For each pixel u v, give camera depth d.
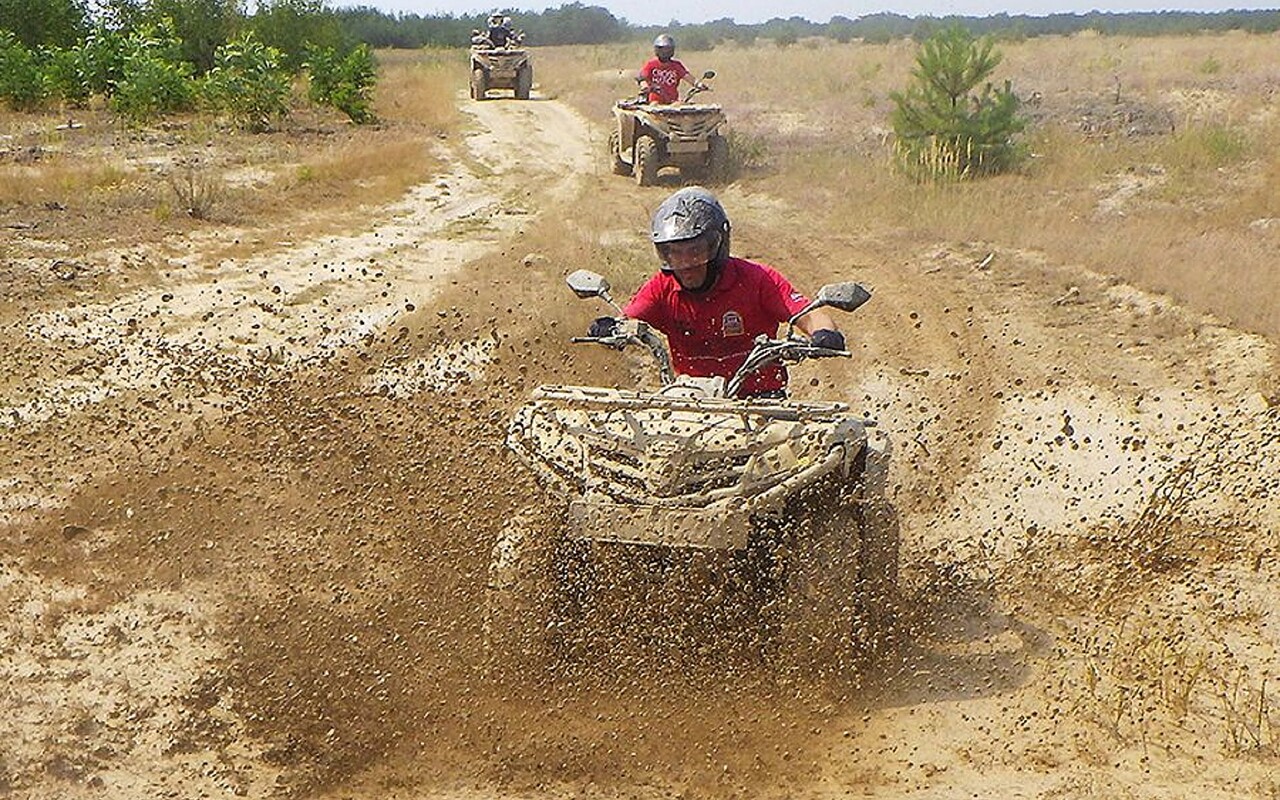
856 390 10.20
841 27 105.19
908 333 11.96
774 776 4.90
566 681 5.39
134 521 6.99
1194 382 10.28
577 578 5.59
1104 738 5.16
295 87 34.81
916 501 7.86
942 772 4.94
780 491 5.39
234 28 36.16
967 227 16.64
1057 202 18.84
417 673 5.42
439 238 16.39
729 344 6.49
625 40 105.94
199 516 6.93
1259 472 8.30
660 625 5.54
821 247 16.30
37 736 5.04
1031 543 7.15
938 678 5.69
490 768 4.89
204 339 10.94
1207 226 16.72
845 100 31.58
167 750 4.97
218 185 18.09
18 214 15.42
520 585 5.41
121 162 20.41
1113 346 11.38
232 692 5.38
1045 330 12.01
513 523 5.58
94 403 8.95
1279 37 52.75
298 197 18.42
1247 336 11.16
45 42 32.09
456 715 5.19
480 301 12.34
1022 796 4.76
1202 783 4.83
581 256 14.62
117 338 10.80
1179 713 5.32
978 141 21.25
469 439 7.57
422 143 25.12
